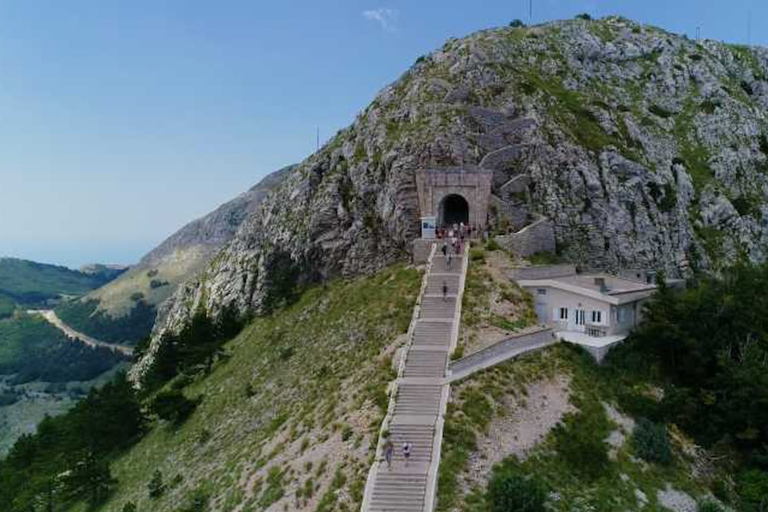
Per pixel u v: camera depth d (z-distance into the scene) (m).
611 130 102.69
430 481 37.44
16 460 86.31
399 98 103.00
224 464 51.75
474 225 78.62
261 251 103.00
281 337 79.00
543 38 124.69
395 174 83.88
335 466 40.94
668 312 58.66
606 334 57.94
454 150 84.81
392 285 70.44
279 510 39.59
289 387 61.06
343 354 60.34
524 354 52.62
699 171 107.38
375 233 84.69
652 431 47.12
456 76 103.50
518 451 41.62
